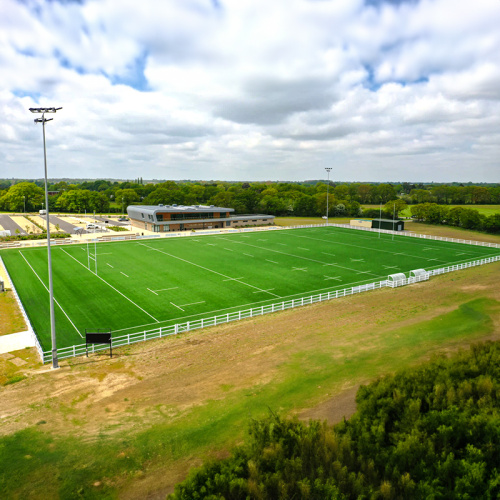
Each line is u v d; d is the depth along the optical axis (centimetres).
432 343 3048
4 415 2134
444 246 8525
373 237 9756
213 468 1491
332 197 17512
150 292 4931
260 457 1513
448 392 1842
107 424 2041
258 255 7338
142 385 2500
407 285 5325
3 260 6531
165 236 9650
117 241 8775
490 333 3209
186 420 2062
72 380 2592
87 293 4853
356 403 2075
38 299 4591
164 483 1612
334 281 5591
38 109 2636
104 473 1672
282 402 2212
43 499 1533
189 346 3225
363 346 3062
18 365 2873
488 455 1474
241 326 3738
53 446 1845
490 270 6131
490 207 19112
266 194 19850
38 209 18100
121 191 19975
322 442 1581
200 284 5325
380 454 1534
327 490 1326
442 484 1376
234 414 2100
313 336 3350
